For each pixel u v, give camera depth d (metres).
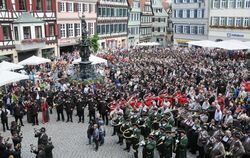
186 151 15.52
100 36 60.59
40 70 35.56
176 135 15.73
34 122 21.30
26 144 17.89
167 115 18.09
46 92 24.44
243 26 54.84
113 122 19.05
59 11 47.62
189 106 20.31
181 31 68.19
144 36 80.12
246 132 14.99
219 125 15.66
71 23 50.91
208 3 61.12
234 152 13.49
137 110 19.14
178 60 39.06
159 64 36.12
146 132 17.91
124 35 70.12
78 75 30.97
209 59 40.31
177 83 26.12
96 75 31.23
